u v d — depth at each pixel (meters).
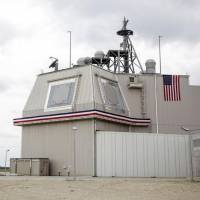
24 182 31.00
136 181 32.97
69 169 42.25
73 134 42.53
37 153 45.56
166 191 25.86
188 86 51.38
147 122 48.16
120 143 40.97
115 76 49.59
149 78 50.53
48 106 45.56
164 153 41.59
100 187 27.89
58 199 21.64
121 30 57.81
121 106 46.97
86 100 42.28
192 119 50.62
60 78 46.72
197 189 27.08
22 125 47.44
